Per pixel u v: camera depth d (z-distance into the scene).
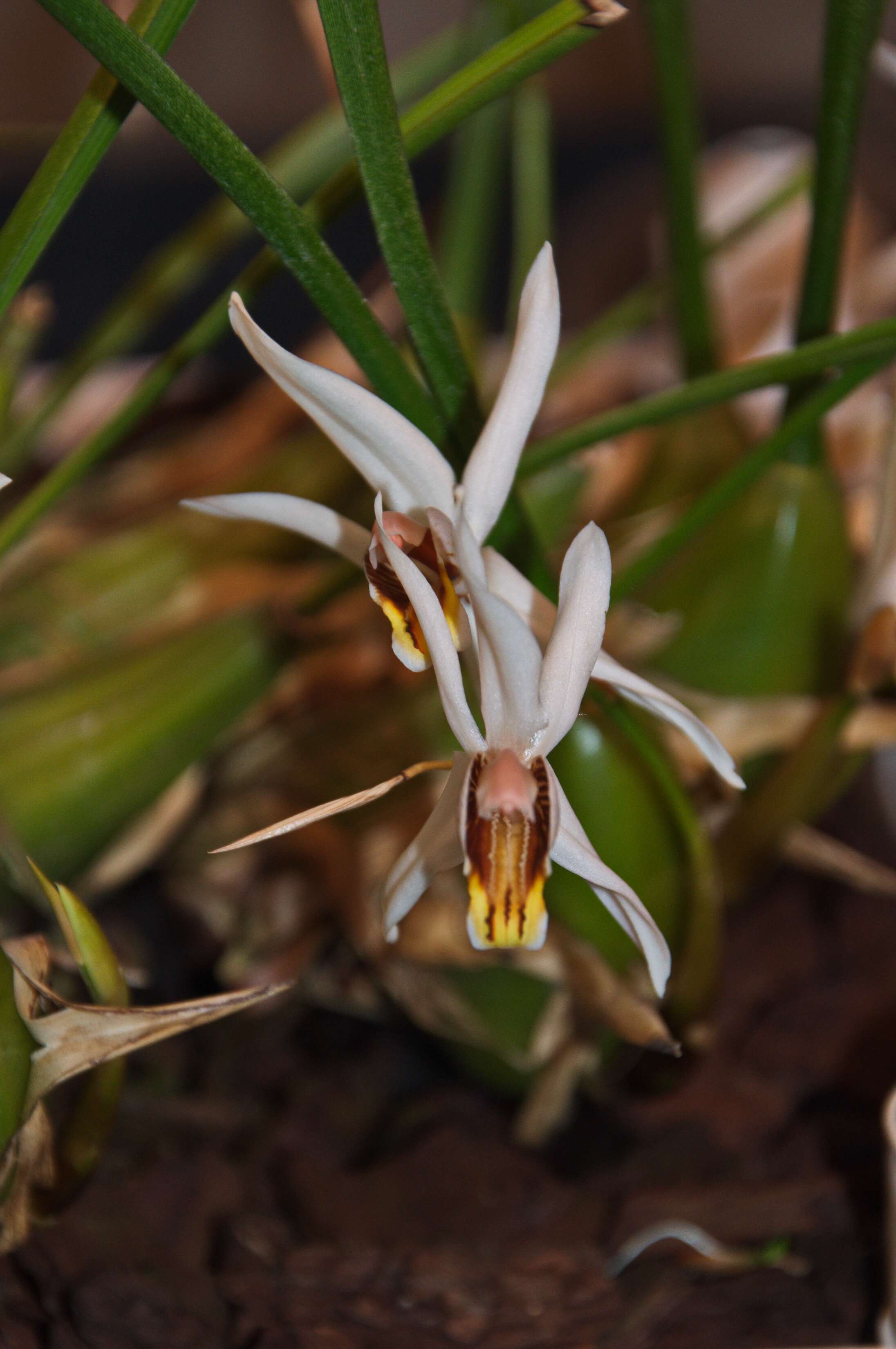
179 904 0.49
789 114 1.11
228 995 0.39
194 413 0.75
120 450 0.71
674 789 0.42
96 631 0.50
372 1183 0.46
